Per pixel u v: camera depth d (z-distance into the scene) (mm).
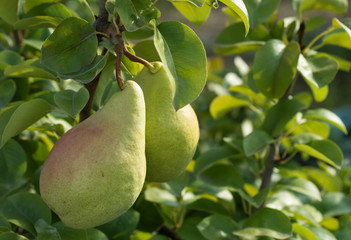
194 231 807
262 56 782
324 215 900
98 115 594
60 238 674
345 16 3791
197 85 604
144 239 824
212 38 3598
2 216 694
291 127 885
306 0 831
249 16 788
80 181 575
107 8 615
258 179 933
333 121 823
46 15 698
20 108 627
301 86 3352
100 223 595
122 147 583
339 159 784
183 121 624
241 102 948
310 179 1006
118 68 600
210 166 833
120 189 583
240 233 742
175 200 833
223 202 883
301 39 809
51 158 590
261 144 782
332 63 777
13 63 795
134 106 592
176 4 708
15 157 773
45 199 592
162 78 622
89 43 620
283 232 743
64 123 765
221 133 1256
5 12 723
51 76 688
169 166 628
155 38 600
